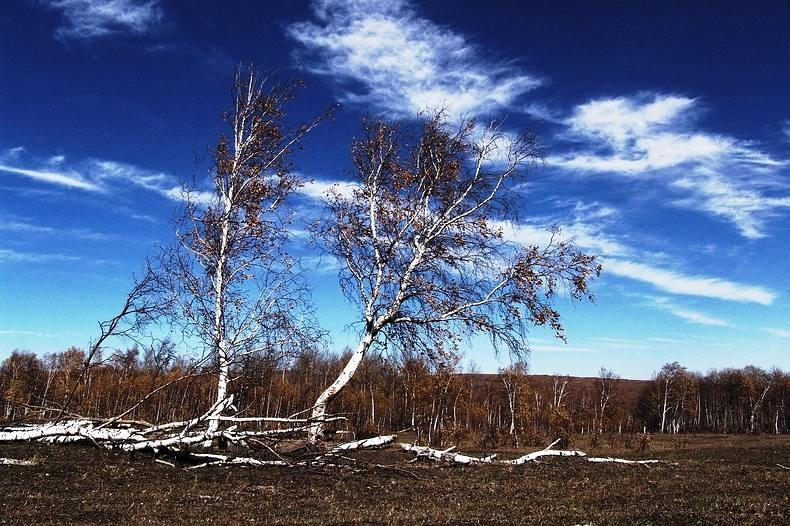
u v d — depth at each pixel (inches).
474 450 1266.0
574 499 463.5
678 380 3614.7
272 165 791.7
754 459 915.4
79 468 473.1
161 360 685.3
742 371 4005.9
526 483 545.0
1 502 352.2
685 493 505.7
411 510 400.5
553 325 762.8
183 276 702.5
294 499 422.3
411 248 791.7
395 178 796.0
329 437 729.6
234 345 710.5
